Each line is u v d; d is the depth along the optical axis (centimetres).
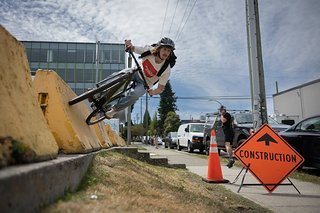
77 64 4681
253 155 550
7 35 246
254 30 948
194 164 1003
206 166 939
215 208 362
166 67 435
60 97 387
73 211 196
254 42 945
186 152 1897
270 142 552
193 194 432
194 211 306
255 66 938
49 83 388
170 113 6862
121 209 232
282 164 543
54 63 4678
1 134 187
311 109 2423
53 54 4691
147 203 281
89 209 208
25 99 253
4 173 152
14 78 244
